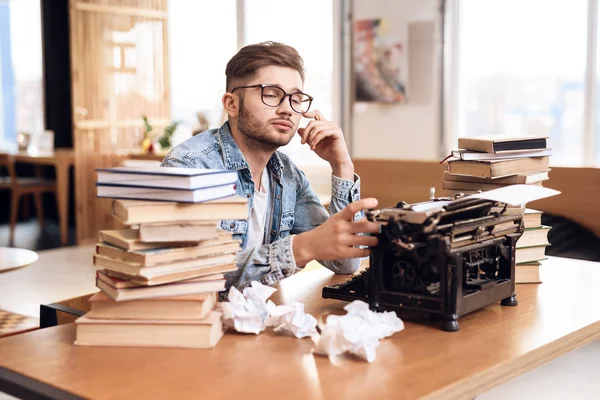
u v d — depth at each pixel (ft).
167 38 24.56
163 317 4.31
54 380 3.75
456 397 3.72
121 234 4.44
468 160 5.78
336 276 6.42
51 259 20.49
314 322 4.58
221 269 4.51
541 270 6.73
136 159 22.38
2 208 29.76
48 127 29.40
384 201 14.24
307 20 22.71
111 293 4.31
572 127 17.71
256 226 6.26
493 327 4.75
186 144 5.98
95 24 22.98
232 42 24.97
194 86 26.20
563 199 12.28
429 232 4.53
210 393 3.56
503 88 18.78
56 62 28.96
